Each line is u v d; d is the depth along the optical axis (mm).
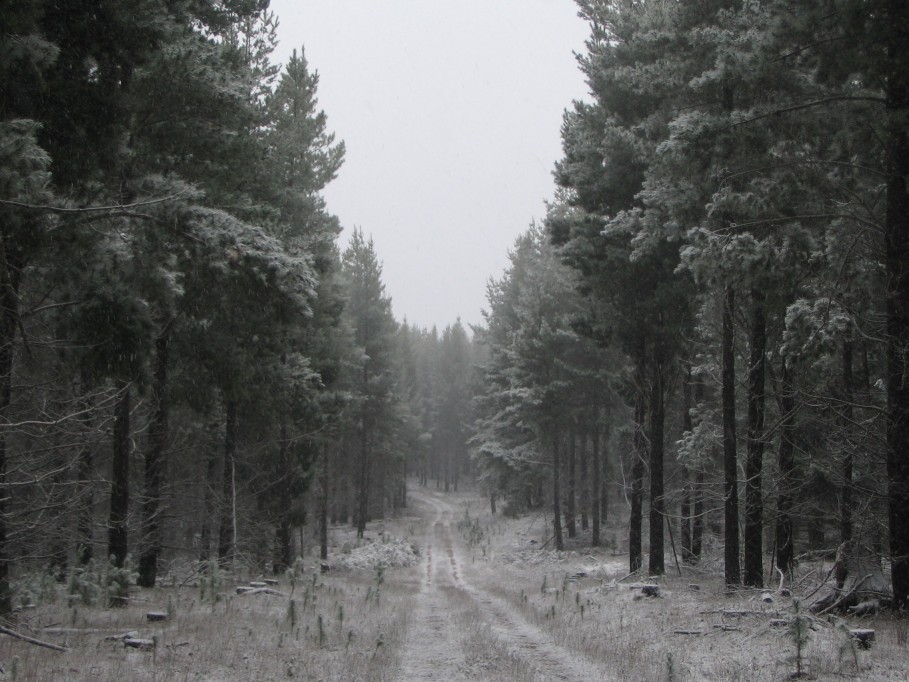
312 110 27719
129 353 9992
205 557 24906
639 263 19609
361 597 19078
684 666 9031
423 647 11844
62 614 12109
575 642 11703
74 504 11375
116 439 15188
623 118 21000
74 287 9680
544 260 37875
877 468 14922
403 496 77500
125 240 10359
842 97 11539
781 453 17422
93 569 14883
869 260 13008
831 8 10609
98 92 10164
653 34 16625
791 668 8383
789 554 18031
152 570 18141
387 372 51250
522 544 40312
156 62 12109
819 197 12742
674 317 19906
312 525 42406
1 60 8031
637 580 21000
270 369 19672
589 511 42688
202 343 15875
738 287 13930
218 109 13227
